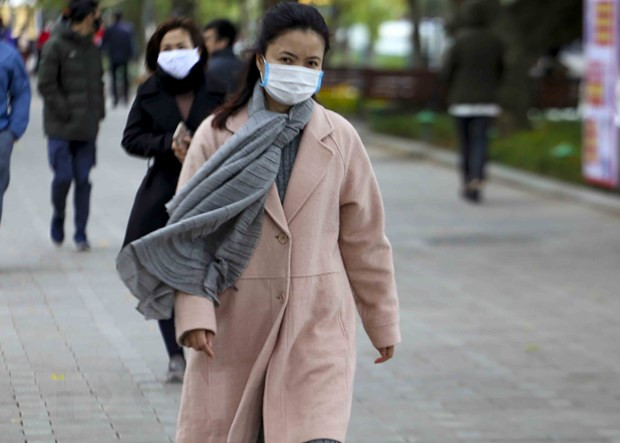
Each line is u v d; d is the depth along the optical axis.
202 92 8.02
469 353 10.19
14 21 15.67
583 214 18.86
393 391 8.94
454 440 7.80
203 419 5.21
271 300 5.14
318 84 5.13
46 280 11.80
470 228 17.23
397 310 5.45
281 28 5.10
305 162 5.16
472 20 19.67
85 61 12.91
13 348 9.29
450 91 19.81
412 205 19.42
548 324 11.42
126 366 8.93
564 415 8.49
